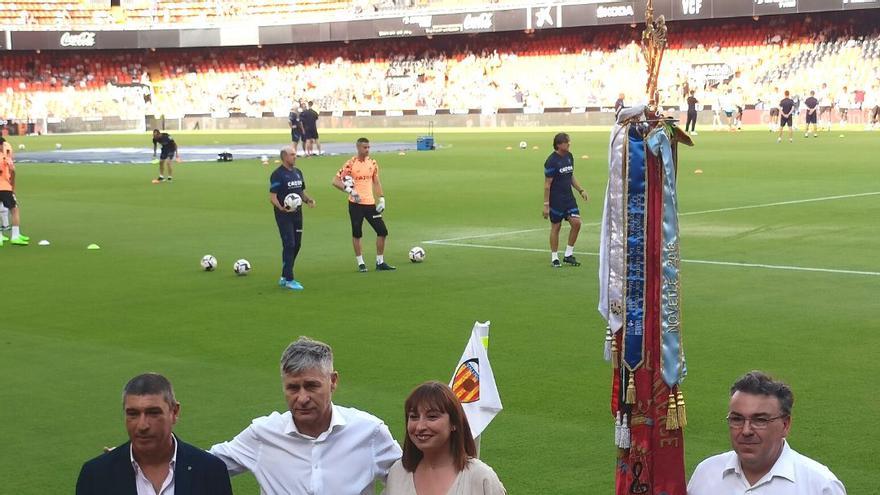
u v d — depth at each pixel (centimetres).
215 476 556
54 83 8900
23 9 8838
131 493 547
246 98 8850
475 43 8525
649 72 671
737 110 6544
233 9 9069
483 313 1491
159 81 9169
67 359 1270
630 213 655
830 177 3359
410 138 6419
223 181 3728
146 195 3300
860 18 7031
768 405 524
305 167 4316
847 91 6656
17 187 3650
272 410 1048
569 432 958
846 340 1285
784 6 6806
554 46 8194
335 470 599
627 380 656
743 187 3119
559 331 1371
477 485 541
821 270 1767
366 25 8394
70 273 1908
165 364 1238
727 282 1675
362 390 1108
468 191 3222
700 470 564
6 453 931
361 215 1850
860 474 836
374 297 1623
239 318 1490
